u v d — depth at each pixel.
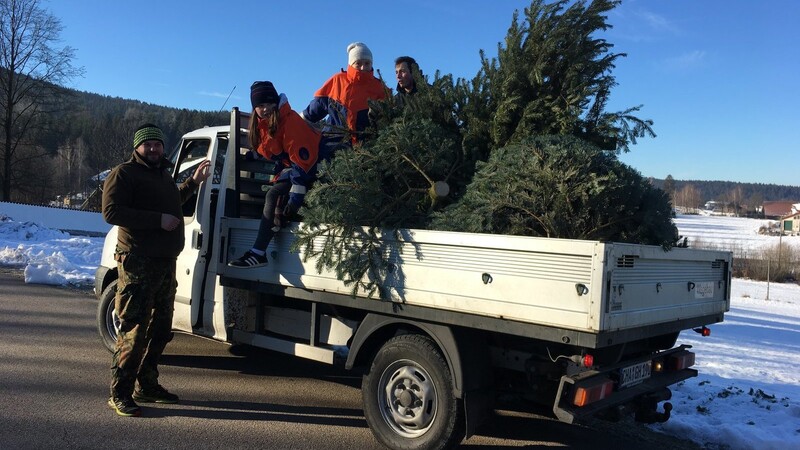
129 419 4.39
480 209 3.83
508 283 3.43
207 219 5.51
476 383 3.73
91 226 29.75
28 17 35.84
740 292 25.70
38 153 38.62
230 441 4.11
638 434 4.84
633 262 3.39
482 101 4.88
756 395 5.87
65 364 5.66
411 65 5.99
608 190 3.74
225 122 6.50
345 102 5.45
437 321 3.77
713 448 4.65
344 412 4.88
